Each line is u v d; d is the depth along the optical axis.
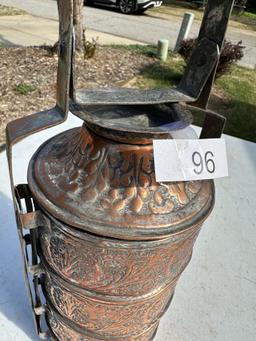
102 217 0.88
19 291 1.66
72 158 0.99
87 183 0.93
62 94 0.81
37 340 1.48
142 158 0.93
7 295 1.63
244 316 1.66
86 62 5.31
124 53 6.24
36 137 2.67
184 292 1.74
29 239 1.19
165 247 0.92
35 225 1.00
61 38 0.77
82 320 1.15
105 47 6.36
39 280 1.41
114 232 0.86
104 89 0.93
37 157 1.09
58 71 0.82
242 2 14.25
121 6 10.19
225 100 5.18
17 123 0.91
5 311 1.57
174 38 8.26
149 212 0.91
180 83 1.04
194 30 9.37
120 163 0.92
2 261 1.77
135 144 0.91
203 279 1.82
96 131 0.93
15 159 2.43
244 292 1.77
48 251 1.04
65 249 0.96
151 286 1.03
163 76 5.57
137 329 1.21
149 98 0.90
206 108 1.03
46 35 6.81
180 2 14.61
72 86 0.80
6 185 2.21
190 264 1.89
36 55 5.20
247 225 2.19
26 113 3.58
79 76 4.80
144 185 0.92
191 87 1.00
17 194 1.05
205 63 0.97
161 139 0.88
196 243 2.03
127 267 0.94
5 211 2.03
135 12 10.66
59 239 0.96
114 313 1.09
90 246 0.90
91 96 0.86
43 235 1.03
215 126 1.08
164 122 0.97
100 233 0.86
